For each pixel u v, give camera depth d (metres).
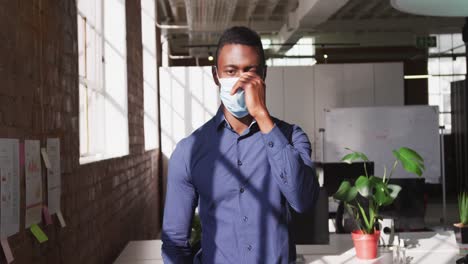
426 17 13.68
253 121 1.44
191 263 1.62
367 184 3.18
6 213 1.87
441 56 15.85
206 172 1.45
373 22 13.84
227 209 1.44
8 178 1.90
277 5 12.72
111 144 5.11
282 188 1.35
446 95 16.55
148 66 8.76
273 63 17.23
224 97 1.38
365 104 10.09
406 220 5.14
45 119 2.42
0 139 1.83
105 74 5.15
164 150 9.34
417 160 3.22
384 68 10.11
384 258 3.33
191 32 14.05
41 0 2.40
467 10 5.34
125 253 3.65
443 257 3.38
